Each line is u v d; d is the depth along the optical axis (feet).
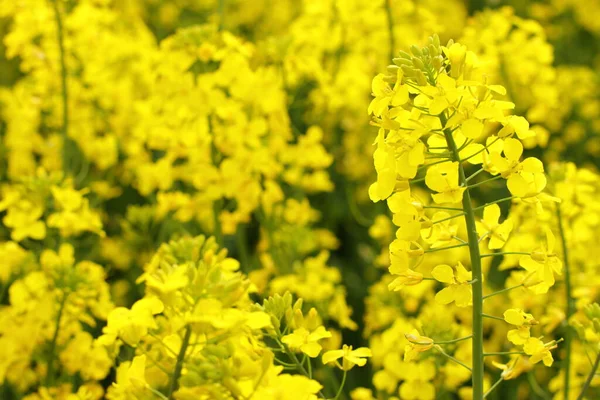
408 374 13.76
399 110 9.64
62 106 23.73
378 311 18.57
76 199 17.31
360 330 22.65
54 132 25.82
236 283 8.47
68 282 15.01
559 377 15.62
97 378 15.67
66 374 16.35
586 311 13.14
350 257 26.78
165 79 18.69
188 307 8.51
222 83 18.60
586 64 35.37
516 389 19.43
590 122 30.42
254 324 8.38
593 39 37.17
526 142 20.80
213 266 8.78
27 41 23.25
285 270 20.24
